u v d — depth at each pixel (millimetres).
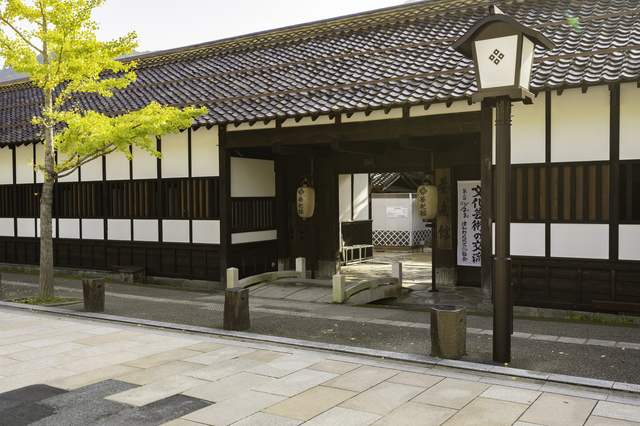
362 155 14180
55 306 9898
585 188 8945
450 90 9531
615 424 4289
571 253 9062
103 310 9453
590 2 11289
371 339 7301
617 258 8672
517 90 5773
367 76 11445
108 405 4793
